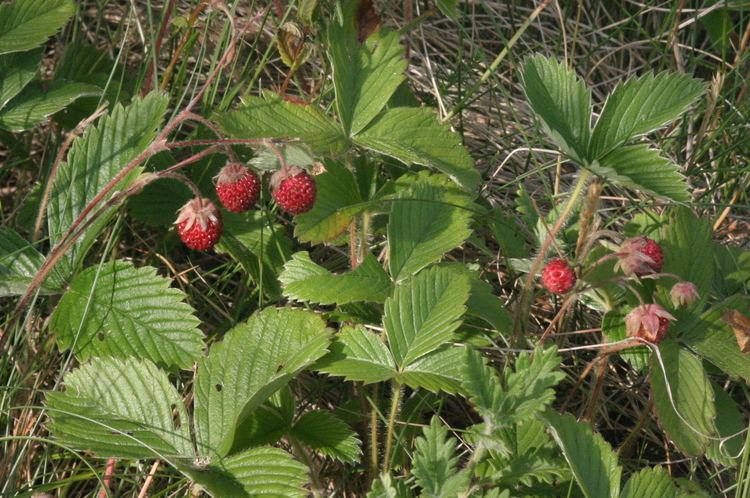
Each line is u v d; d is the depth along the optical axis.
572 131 0.53
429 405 0.55
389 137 0.54
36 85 0.59
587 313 0.60
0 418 0.53
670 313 0.53
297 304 0.57
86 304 0.53
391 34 0.55
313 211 0.54
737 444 0.54
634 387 0.59
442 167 0.53
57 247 0.51
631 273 0.51
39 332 0.55
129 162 0.54
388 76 0.54
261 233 0.56
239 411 0.49
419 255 0.53
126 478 0.52
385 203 0.55
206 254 0.60
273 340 0.51
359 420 0.55
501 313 0.53
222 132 0.52
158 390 0.50
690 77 0.53
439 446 0.46
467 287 0.51
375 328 0.54
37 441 0.53
